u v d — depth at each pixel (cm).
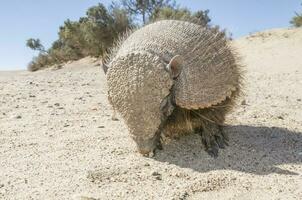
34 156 28
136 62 25
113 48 30
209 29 29
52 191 22
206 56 27
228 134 33
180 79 26
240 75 30
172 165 26
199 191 23
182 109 27
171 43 27
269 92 57
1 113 42
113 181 24
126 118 25
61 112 42
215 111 28
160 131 26
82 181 24
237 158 28
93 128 36
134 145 30
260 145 31
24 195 22
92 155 28
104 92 55
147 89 25
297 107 46
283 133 34
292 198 22
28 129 35
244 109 43
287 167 26
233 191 23
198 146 30
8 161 27
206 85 26
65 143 31
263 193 22
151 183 24
